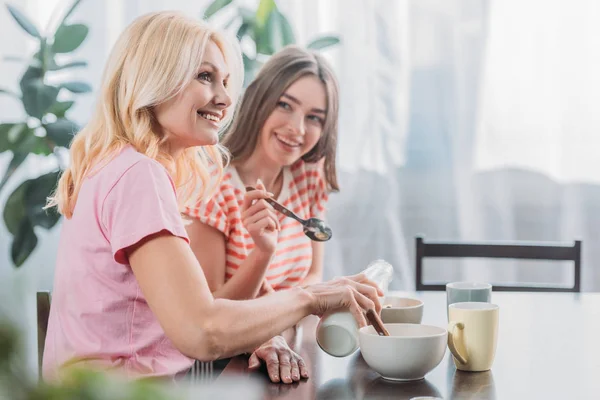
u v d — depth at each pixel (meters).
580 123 2.77
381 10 2.76
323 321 1.08
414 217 2.82
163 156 1.14
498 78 2.78
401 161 2.81
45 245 2.74
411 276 2.83
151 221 0.99
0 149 2.45
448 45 2.78
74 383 0.28
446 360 1.12
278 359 1.08
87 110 2.74
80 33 2.52
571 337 1.25
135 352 1.05
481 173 2.80
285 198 1.84
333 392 0.96
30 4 2.70
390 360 0.98
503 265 2.85
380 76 2.78
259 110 1.76
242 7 2.63
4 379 0.27
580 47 2.75
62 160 2.66
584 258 2.80
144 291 0.99
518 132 2.79
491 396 0.93
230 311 0.98
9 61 2.71
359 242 2.82
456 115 2.79
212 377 1.42
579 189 2.78
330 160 1.89
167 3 2.74
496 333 1.05
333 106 1.83
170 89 1.08
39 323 1.29
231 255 1.68
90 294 1.05
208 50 1.12
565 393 0.94
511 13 2.77
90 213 1.05
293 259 1.81
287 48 1.82
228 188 1.70
